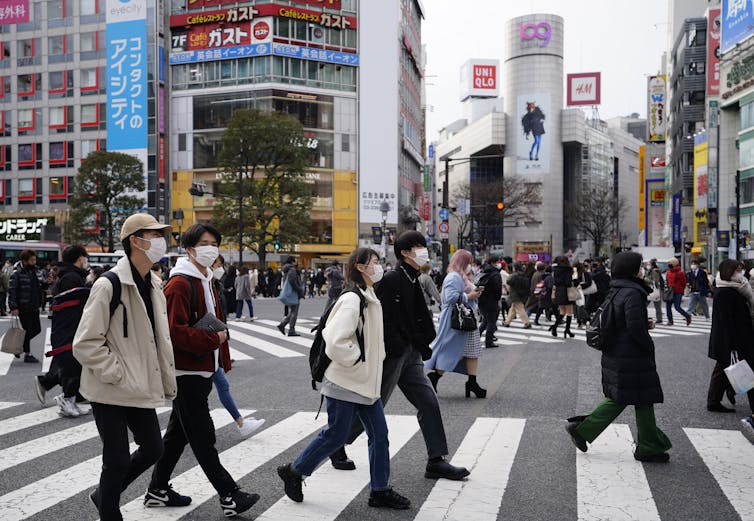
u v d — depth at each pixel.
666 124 73.50
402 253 4.77
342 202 52.41
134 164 43.03
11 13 55.03
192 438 3.95
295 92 50.94
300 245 50.59
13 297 10.05
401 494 4.45
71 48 54.94
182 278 4.03
